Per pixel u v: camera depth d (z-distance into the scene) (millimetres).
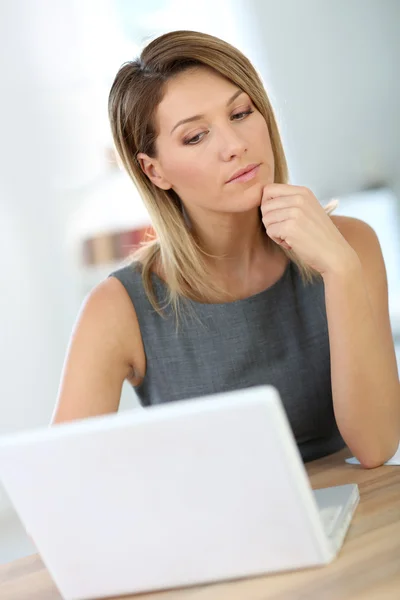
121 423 1083
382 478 1524
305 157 5473
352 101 5531
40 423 5023
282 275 2002
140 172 1953
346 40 5508
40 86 5047
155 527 1143
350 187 5594
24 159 4977
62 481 1145
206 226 1929
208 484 1093
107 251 4977
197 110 1750
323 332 1985
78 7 5133
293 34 5430
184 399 1989
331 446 1996
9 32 5004
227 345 1969
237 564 1146
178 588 1186
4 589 1360
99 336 1942
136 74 1836
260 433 1042
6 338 4930
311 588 1079
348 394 1672
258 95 1822
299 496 1077
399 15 5547
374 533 1217
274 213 1747
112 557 1183
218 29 5406
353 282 1696
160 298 2002
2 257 4902
